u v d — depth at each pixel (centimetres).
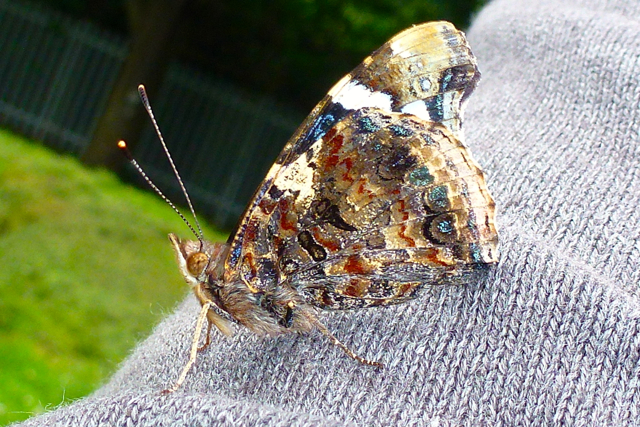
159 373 15
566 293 14
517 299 14
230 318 15
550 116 16
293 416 13
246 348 15
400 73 15
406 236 15
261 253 15
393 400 14
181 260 15
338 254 15
